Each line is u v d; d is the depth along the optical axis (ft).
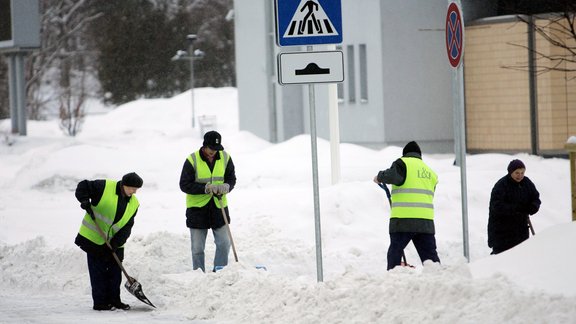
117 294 90.53
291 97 319.88
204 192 103.76
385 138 277.44
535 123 249.75
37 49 379.35
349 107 291.79
